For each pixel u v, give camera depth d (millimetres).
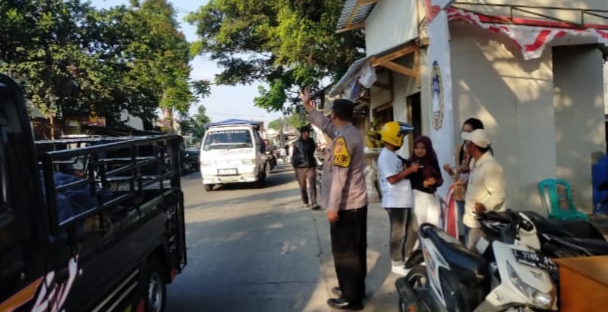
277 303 5082
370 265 6203
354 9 12406
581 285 2793
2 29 14570
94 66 16359
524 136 7512
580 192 8453
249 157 15445
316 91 19328
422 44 8109
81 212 3090
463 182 6051
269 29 20422
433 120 7148
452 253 3586
